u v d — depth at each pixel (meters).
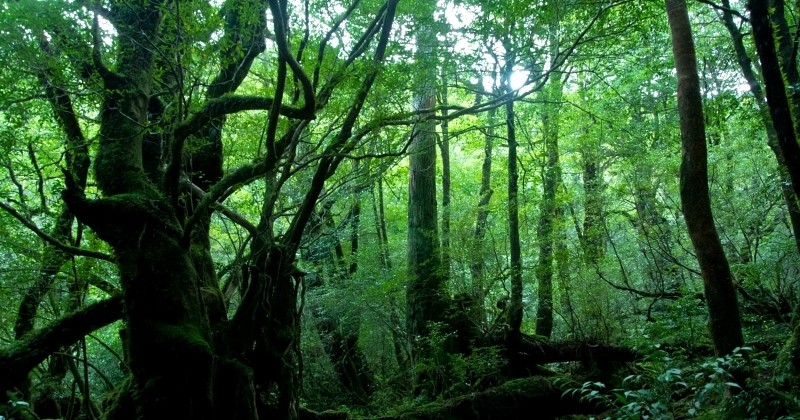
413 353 10.91
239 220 6.63
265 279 6.20
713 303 6.52
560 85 11.80
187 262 5.26
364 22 7.15
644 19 8.35
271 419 6.12
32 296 7.11
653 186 11.53
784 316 9.81
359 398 11.19
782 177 7.57
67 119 6.27
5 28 4.91
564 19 8.43
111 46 5.76
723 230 11.32
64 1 5.04
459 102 13.00
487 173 13.87
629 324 11.25
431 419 8.23
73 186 4.95
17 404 5.17
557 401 8.72
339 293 12.10
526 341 10.18
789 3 9.11
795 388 5.90
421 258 11.47
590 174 13.29
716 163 11.19
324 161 6.21
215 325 5.98
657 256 12.09
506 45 7.70
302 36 6.86
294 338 6.55
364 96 5.99
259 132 7.39
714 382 5.65
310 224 10.80
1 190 7.14
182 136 5.04
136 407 4.70
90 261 6.89
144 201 5.21
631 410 5.49
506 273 11.38
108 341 10.28
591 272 10.73
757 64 10.19
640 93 12.71
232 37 6.25
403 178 16.80
